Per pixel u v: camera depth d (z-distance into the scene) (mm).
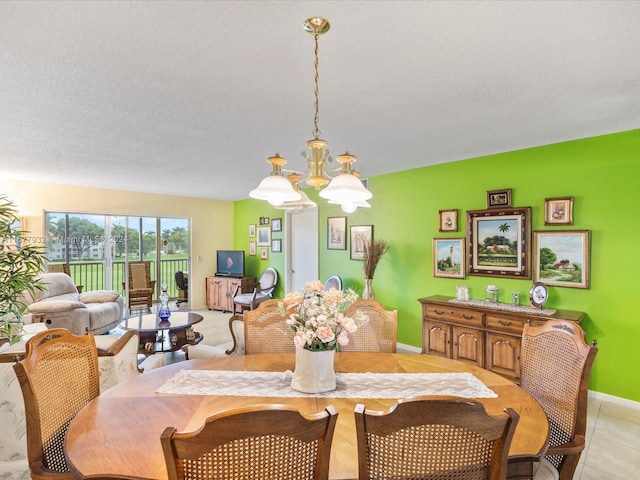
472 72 1964
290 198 1885
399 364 2084
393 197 4699
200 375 1866
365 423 947
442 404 928
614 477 2096
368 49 1731
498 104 2412
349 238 5301
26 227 5219
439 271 4195
